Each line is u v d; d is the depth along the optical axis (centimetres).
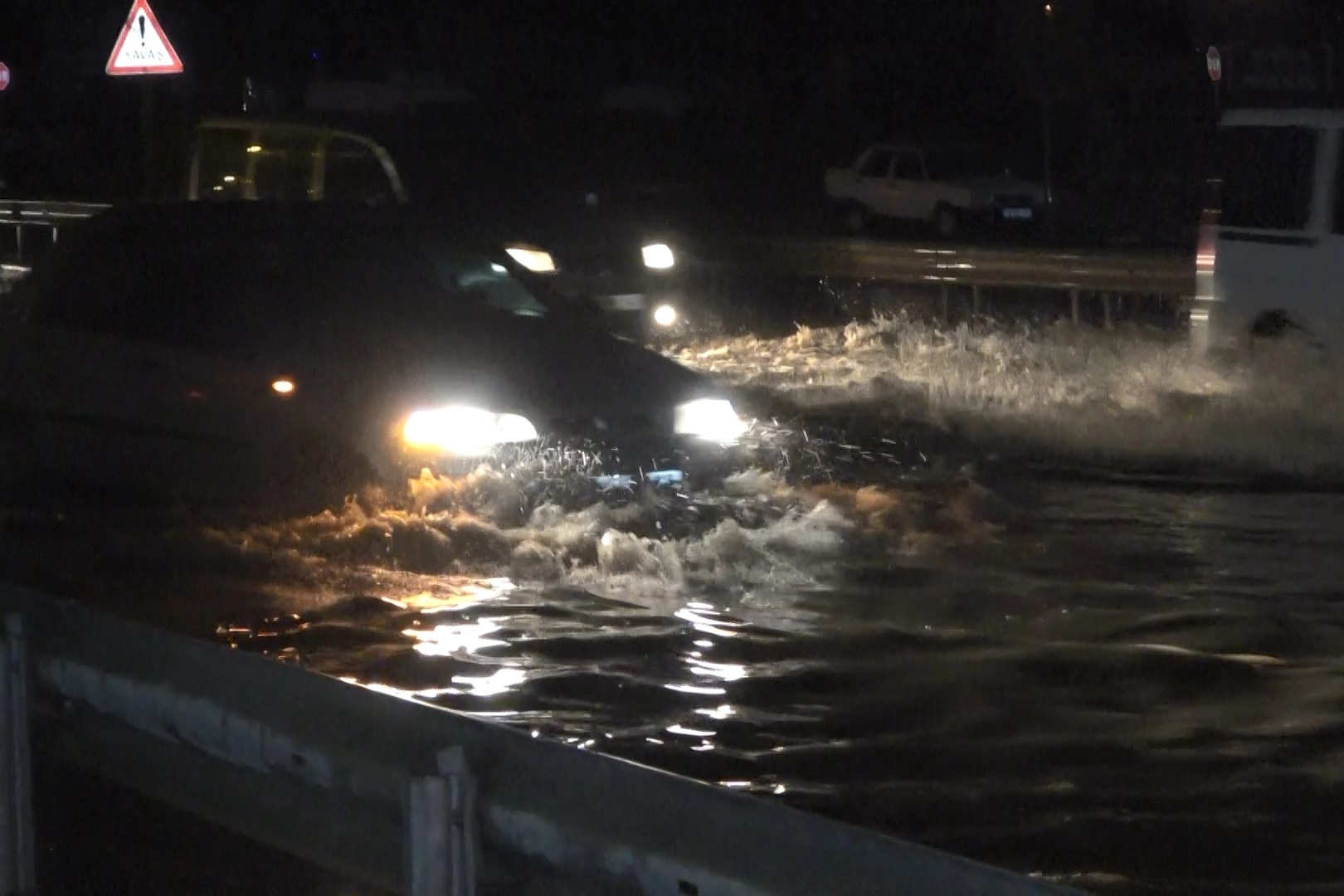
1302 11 2928
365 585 1185
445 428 1287
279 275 1440
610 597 1166
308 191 3159
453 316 1417
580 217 3138
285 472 1319
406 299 1430
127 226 1513
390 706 507
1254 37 2952
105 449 1417
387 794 500
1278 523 1487
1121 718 926
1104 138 5919
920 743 880
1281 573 1290
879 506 1445
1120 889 700
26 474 1453
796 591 1192
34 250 4078
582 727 898
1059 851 739
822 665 1016
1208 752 871
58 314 1498
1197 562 1324
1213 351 2278
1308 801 801
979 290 3288
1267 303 2217
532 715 915
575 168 5306
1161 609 1172
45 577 1196
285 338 1384
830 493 1464
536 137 6241
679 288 3027
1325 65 2258
